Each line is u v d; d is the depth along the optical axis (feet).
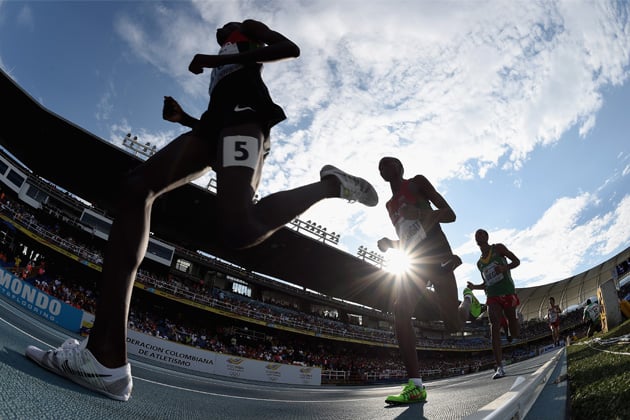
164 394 5.97
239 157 4.44
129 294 4.69
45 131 84.02
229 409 5.47
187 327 91.04
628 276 72.79
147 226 4.94
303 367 73.10
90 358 4.18
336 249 114.62
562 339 196.95
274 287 119.55
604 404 3.59
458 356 170.91
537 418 4.08
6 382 2.95
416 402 7.52
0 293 47.50
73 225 85.51
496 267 16.28
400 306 8.53
